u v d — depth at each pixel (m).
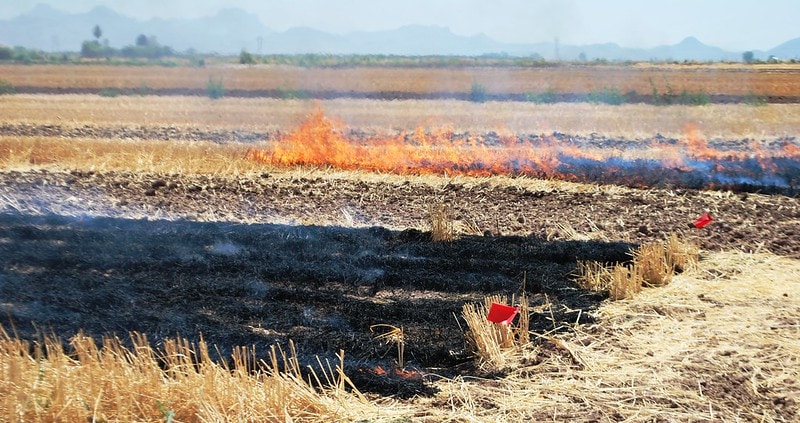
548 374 6.56
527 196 13.45
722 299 8.24
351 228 11.21
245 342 7.17
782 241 10.45
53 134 23.88
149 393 5.78
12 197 12.75
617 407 5.94
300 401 5.87
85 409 5.57
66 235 10.47
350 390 6.36
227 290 8.49
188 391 5.77
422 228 11.23
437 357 7.00
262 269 9.16
